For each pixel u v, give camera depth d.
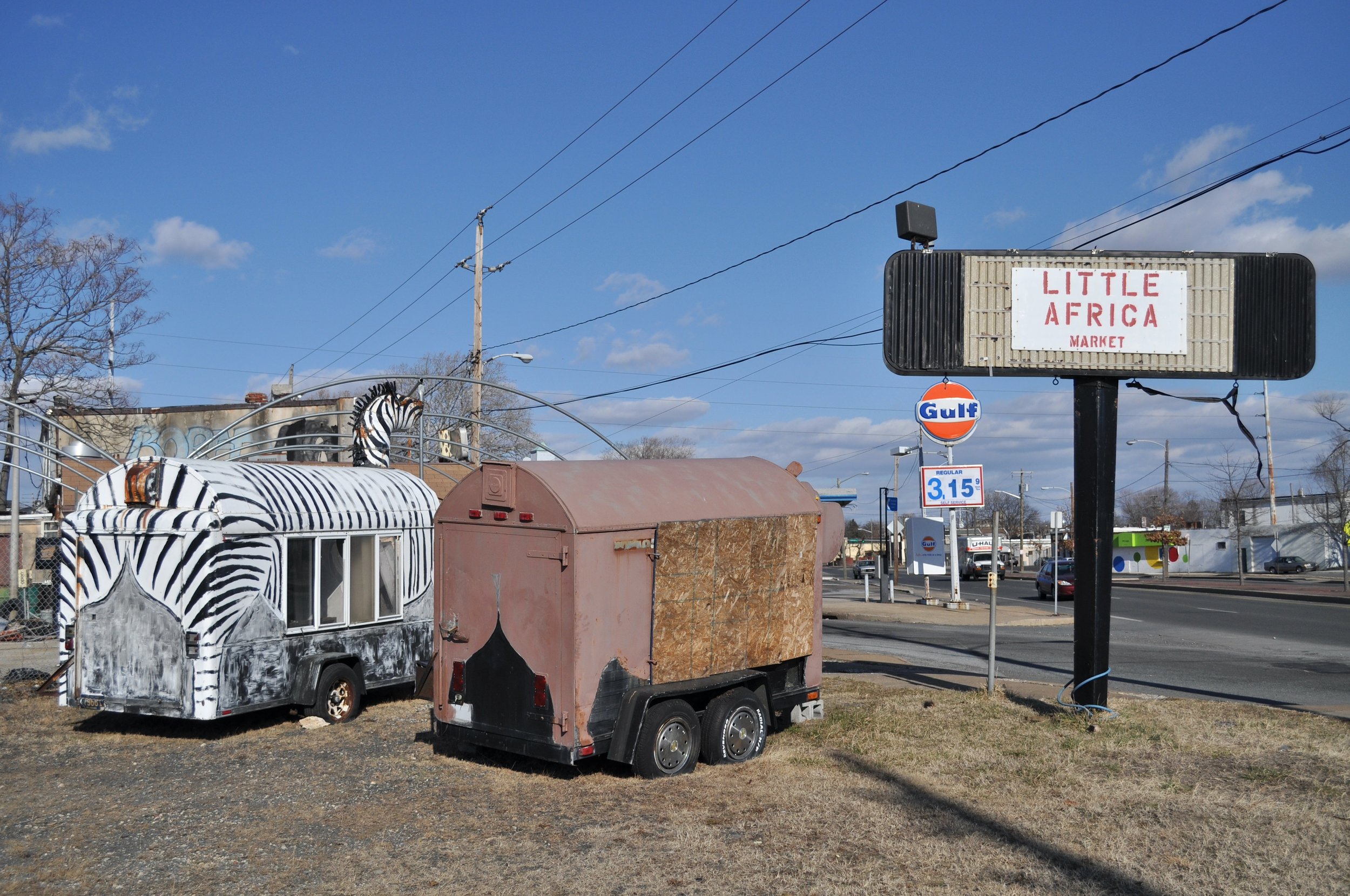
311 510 11.38
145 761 9.68
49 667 14.21
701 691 8.89
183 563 10.36
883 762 8.84
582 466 9.10
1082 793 7.76
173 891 6.03
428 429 25.66
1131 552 70.94
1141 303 10.68
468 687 8.96
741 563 9.52
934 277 10.67
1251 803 7.43
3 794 8.43
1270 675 15.15
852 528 121.81
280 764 9.41
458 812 7.61
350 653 11.69
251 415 16.28
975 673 15.26
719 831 6.92
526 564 8.58
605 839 6.81
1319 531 66.12
